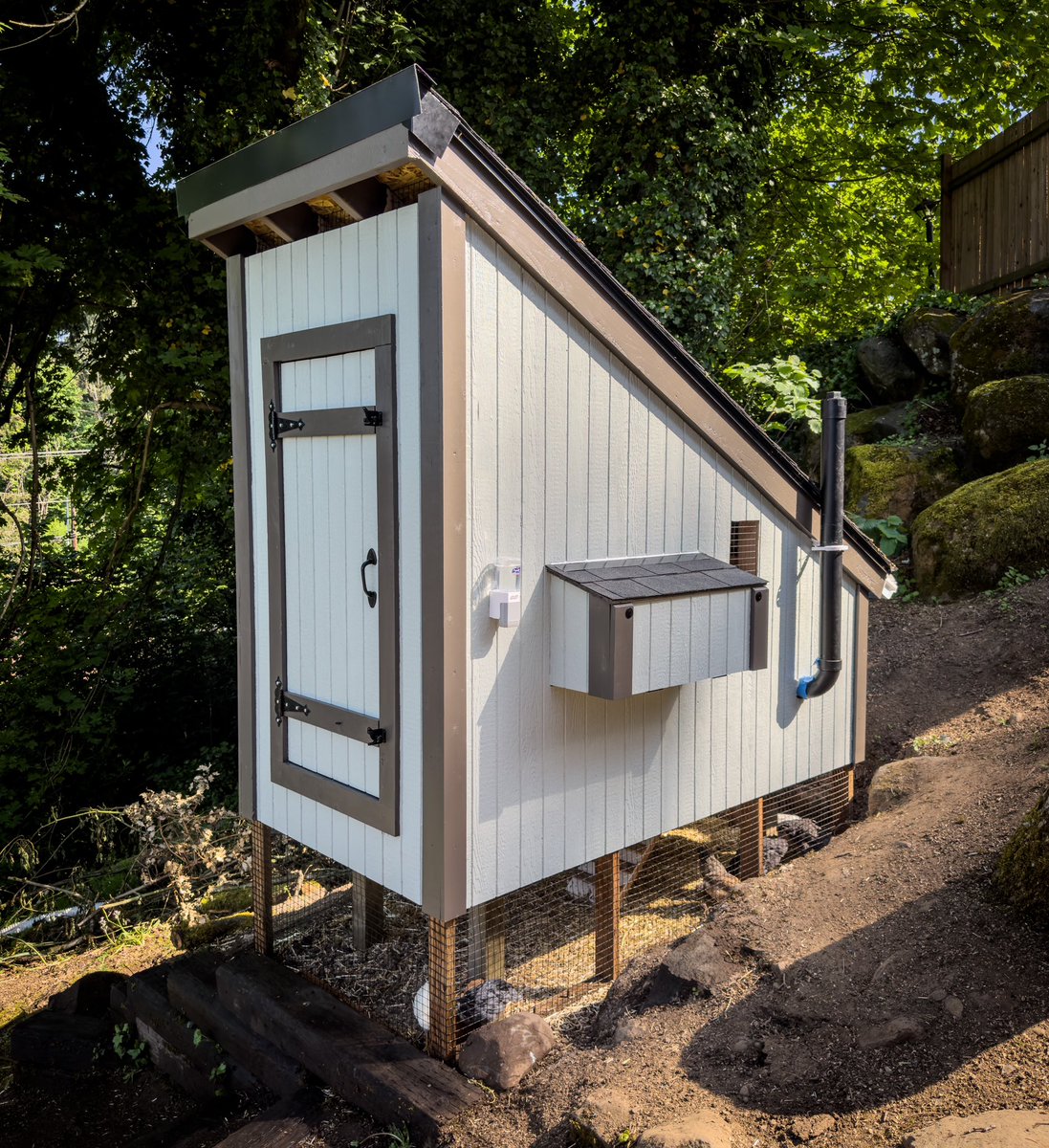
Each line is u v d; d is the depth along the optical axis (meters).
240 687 3.86
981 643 5.69
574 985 3.53
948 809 3.71
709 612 3.35
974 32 9.15
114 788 7.44
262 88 6.91
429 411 2.82
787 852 4.56
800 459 8.71
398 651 3.02
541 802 3.21
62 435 8.32
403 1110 2.78
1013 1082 2.20
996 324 7.75
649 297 8.88
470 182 2.76
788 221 11.73
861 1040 2.49
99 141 7.14
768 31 9.22
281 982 3.52
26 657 7.29
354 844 3.30
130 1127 3.50
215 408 7.90
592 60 9.25
